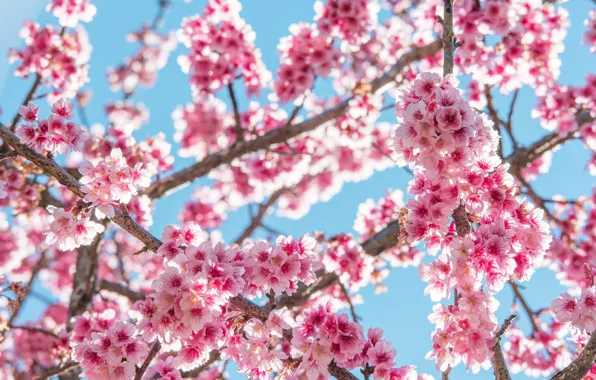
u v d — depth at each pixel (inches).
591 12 343.0
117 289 317.7
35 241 420.2
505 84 313.0
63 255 456.1
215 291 130.3
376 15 321.4
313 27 330.0
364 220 350.6
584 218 357.7
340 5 315.6
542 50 310.3
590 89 344.2
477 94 353.4
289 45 332.8
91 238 148.9
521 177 331.3
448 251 147.3
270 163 384.5
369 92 337.1
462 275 136.0
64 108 149.8
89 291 294.0
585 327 150.6
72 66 324.2
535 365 335.6
